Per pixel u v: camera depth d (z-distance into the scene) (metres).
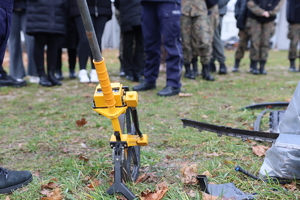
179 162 2.11
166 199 1.61
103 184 1.79
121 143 1.56
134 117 1.60
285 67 8.76
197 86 5.08
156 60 4.63
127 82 5.56
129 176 1.74
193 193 1.66
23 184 1.79
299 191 1.64
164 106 3.74
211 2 5.37
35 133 2.84
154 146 2.43
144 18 4.37
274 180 1.75
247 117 3.15
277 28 20.80
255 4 6.31
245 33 7.01
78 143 2.55
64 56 12.82
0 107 3.84
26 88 5.09
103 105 1.45
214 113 3.38
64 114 3.43
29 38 5.40
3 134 2.81
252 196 1.57
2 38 1.70
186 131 2.76
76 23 5.13
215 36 6.52
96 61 1.30
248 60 11.59
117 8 5.75
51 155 2.30
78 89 5.02
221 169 1.96
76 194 1.66
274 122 2.47
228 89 4.89
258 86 5.17
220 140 2.50
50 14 4.73
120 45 6.18
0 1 1.63
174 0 4.03
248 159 2.12
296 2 7.12
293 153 1.62
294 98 1.71
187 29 5.60
